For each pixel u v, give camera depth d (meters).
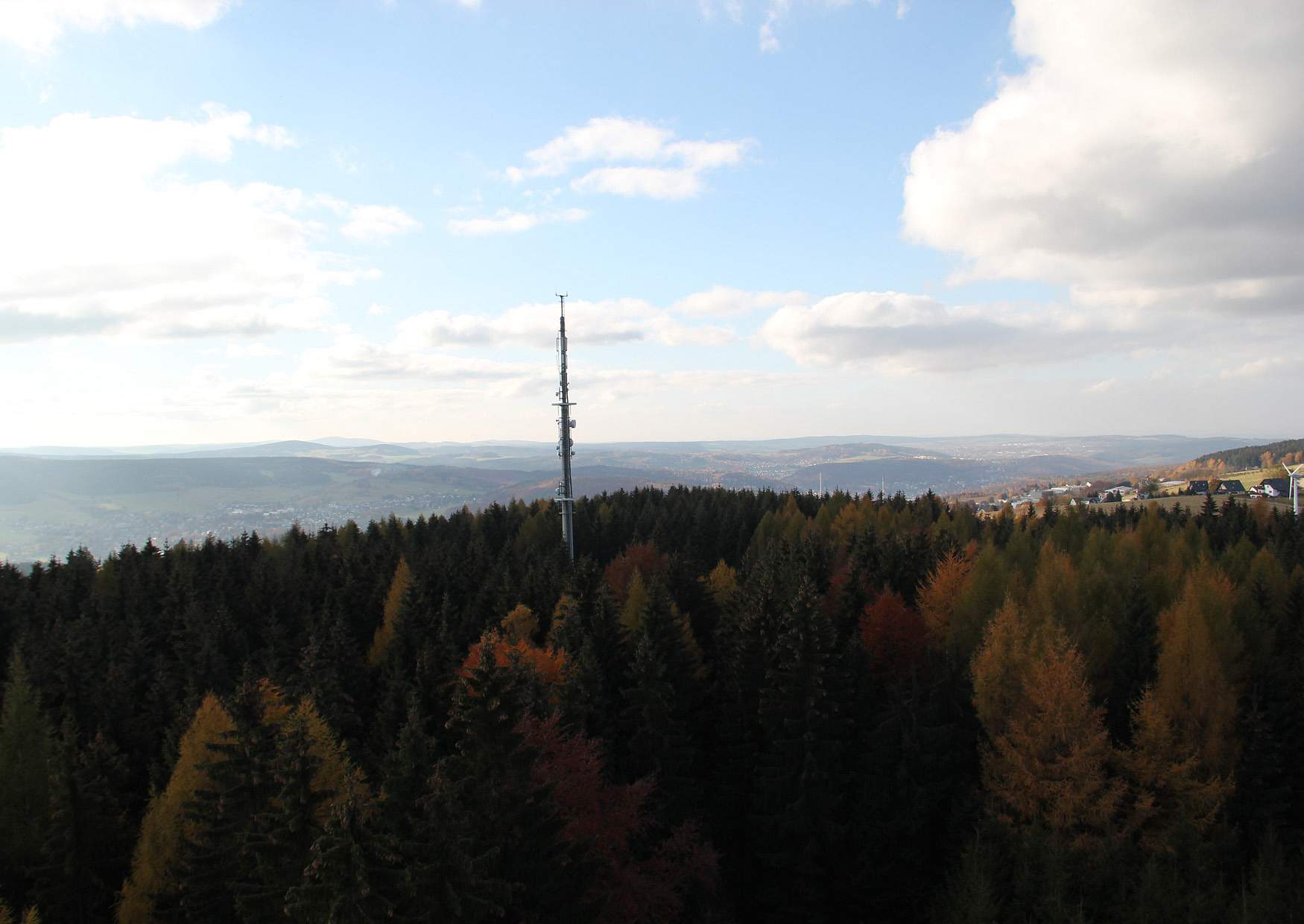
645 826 36.19
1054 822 36.19
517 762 26.23
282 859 24.50
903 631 50.47
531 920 25.27
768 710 40.94
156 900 31.00
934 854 40.62
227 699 36.16
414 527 116.31
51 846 33.56
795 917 39.81
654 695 39.78
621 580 74.44
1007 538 94.94
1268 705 41.03
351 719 46.22
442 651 49.94
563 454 87.06
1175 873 33.75
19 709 38.81
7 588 79.31
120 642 61.53
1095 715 36.97
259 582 73.44
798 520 100.06
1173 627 44.34
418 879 21.91
